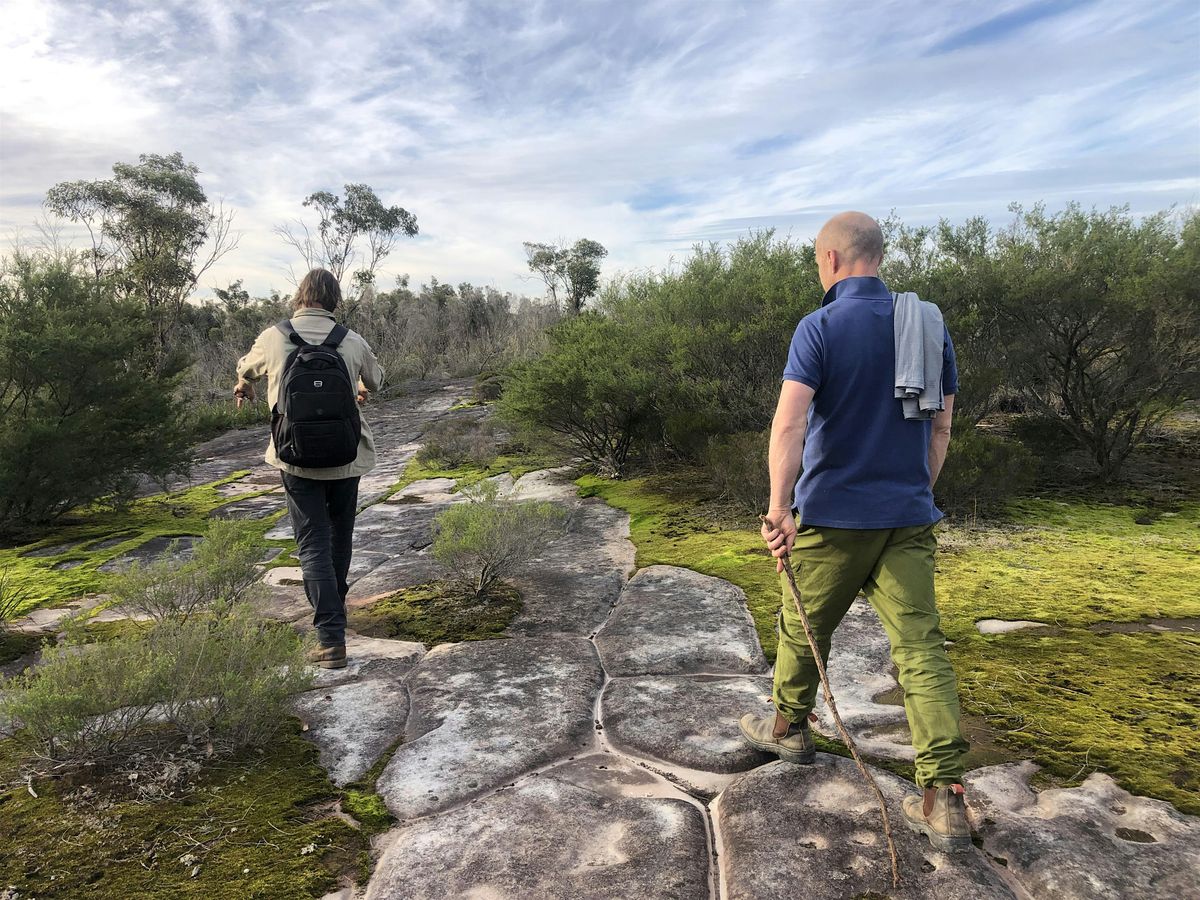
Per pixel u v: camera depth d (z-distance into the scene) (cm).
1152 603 407
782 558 218
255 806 242
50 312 735
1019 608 406
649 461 880
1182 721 279
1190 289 604
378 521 735
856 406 214
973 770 250
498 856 214
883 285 227
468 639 396
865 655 354
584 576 503
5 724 271
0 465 675
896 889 194
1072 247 688
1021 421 752
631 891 198
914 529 215
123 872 209
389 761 271
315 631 384
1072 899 190
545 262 3934
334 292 388
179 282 2477
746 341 744
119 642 301
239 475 1140
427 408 1861
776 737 257
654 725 292
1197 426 952
